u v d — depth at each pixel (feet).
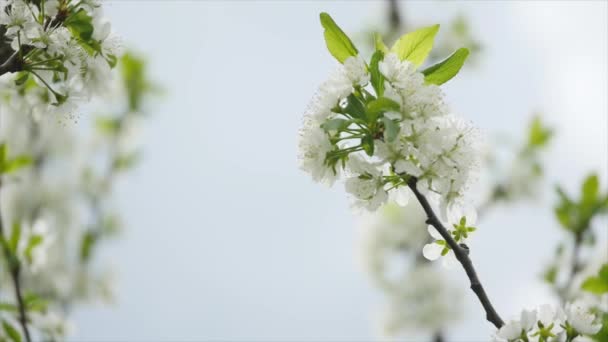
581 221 4.55
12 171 4.69
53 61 3.52
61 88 3.61
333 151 3.35
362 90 3.35
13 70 3.50
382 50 3.43
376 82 3.37
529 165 6.79
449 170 3.31
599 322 3.52
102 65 3.60
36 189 6.48
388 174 3.37
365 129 3.33
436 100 3.32
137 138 7.07
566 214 4.60
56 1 3.52
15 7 3.47
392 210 7.57
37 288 6.10
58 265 6.35
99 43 3.59
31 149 6.55
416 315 7.35
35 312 4.33
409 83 3.33
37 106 3.67
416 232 7.51
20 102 3.67
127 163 6.97
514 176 6.76
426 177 3.31
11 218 6.38
